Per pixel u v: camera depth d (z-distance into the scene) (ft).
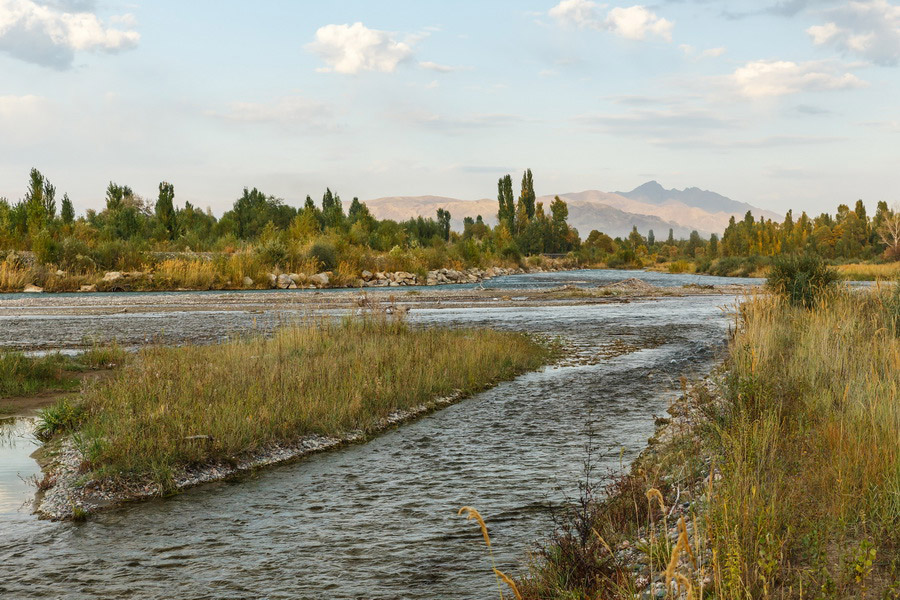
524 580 17.60
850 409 26.43
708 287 171.73
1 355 52.01
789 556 16.49
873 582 15.07
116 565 19.89
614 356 64.13
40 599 17.65
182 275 150.20
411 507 24.77
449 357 52.75
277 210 295.69
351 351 52.75
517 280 232.73
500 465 30.09
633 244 608.60
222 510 24.80
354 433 36.06
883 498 18.35
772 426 25.76
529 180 509.76
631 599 14.99
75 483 26.99
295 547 21.13
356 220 289.12
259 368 43.42
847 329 42.70
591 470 28.94
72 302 113.80
